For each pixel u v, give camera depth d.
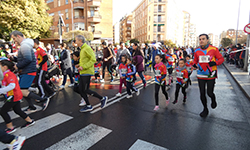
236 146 2.80
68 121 3.75
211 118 3.89
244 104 4.84
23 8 16.73
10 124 3.22
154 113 4.21
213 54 3.76
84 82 4.12
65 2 33.97
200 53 3.86
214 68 3.84
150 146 2.80
